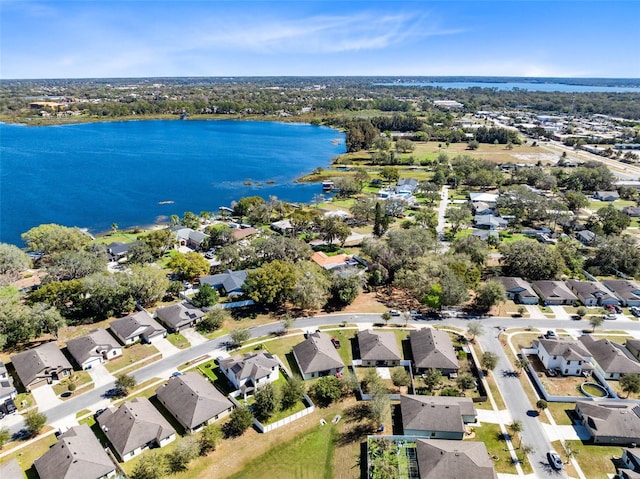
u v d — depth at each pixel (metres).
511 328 104.25
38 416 71.38
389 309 113.69
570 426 74.25
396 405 79.50
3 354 93.19
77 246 145.50
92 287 106.75
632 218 191.00
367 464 66.94
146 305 114.00
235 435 72.62
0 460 66.31
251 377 81.81
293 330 103.31
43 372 83.50
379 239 159.38
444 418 72.06
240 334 95.38
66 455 63.22
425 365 87.19
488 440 71.00
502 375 87.12
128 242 158.88
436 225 175.38
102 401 79.38
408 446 69.94
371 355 90.50
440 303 108.88
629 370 85.19
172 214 196.88
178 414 74.12
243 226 177.25
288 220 181.62
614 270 135.62
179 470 65.69
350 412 78.00
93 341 91.31
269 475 65.69
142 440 68.31
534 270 127.12
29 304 105.38
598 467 66.12
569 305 116.00
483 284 115.06
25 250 153.50
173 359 91.94
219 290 123.62
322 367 86.69
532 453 68.56
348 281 114.50
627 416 72.06
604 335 101.75
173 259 127.12
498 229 178.25
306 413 77.56
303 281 109.19
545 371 88.75
